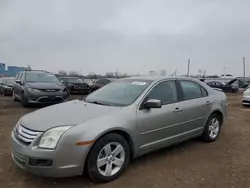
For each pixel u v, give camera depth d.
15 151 3.48
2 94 19.36
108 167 3.62
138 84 4.65
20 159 3.38
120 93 4.56
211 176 3.90
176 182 3.68
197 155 4.83
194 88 5.38
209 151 5.09
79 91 21.28
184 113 4.83
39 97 10.23
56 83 11.24
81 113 3.79
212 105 5.61
